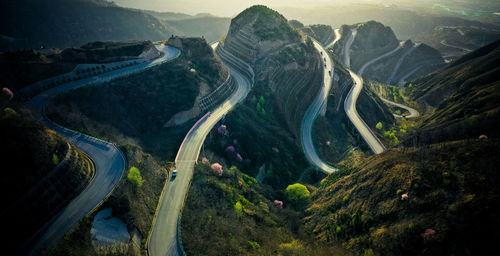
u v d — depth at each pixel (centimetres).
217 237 5572
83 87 9231
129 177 5859
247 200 7438
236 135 10762
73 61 9919
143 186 6247
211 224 5875
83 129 7806
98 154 6825
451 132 7856
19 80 8450
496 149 5588
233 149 10162
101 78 10000
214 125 10431
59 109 8175
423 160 6450
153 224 5666
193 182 7094
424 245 4741
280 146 11125
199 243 5322
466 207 4791
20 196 4659
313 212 7625
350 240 5850
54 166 5338
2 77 8131
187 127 10250
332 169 10931
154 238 5347
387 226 5544
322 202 7869
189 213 6019
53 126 7638
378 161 7744
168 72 11412
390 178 6562
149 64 11462
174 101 10550
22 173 4806
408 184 5984
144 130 9638
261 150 10650
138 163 6788
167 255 5028
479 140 6131
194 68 12388
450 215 4844
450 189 5297
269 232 6347
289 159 10956
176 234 5459
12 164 4759
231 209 6638
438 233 4703
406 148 7756
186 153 8588
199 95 11231
